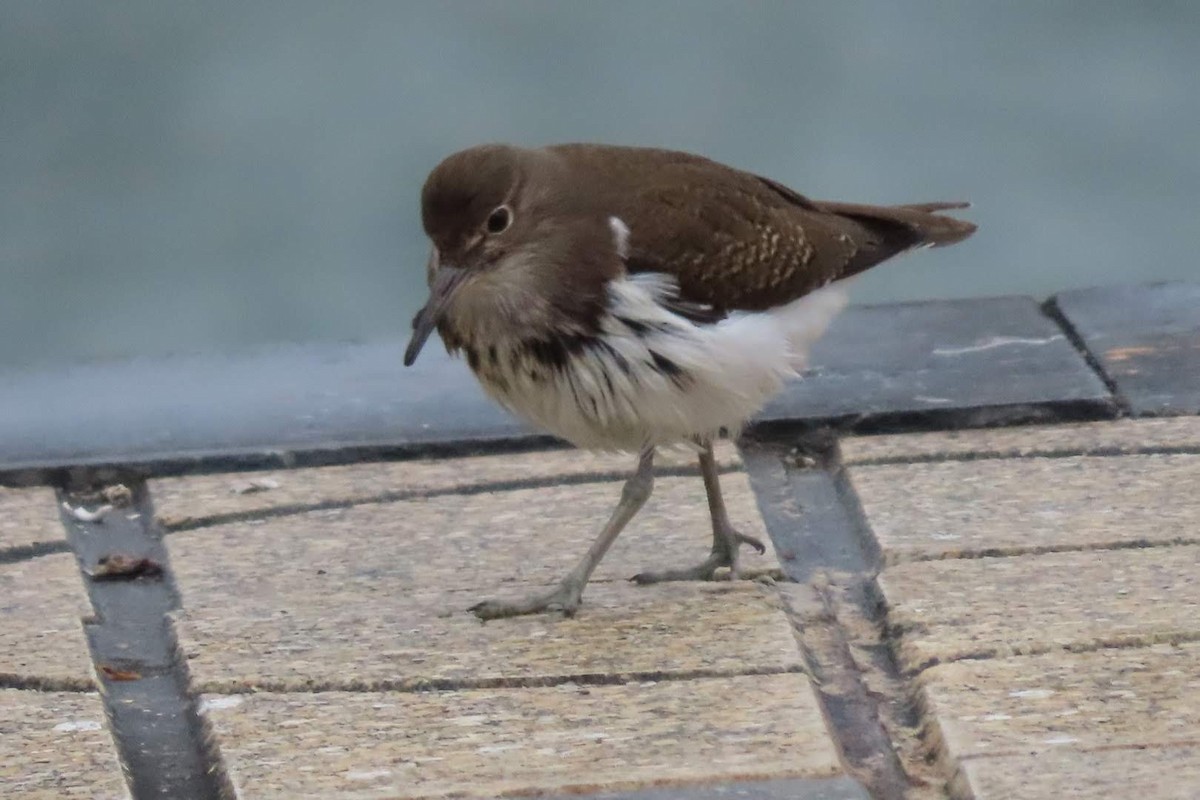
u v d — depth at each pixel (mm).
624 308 11688
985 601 11297
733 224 12383
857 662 10938
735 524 12633
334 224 31266
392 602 11680
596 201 11992
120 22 34375
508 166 11805
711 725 10031
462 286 11852
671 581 11945
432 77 33469
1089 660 10539
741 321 12156
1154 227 30328
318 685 10633
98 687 10742
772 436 13898
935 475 13211
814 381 14469
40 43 34031
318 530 12773
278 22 34562
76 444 13828
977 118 32406
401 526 12820
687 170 12656
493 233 11758
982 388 14289
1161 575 11539
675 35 34312
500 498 13234
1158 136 31906
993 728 9867
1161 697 10109
